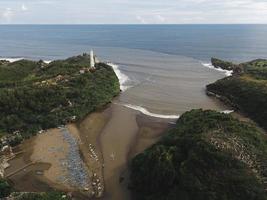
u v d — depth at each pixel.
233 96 107.50
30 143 77.62
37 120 86.19
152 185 54.31
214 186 49.41
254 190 48.34
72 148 74.88
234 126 66.75
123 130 85.00
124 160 69.50
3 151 72.62
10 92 91.38
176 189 51.00
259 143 61.94
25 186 59.97
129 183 60.28
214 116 74.50
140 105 106.69
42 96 94.31
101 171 65.44
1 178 58.38
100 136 81.56
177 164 54.81
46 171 65.19
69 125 88.69
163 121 91.00
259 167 52.72
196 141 57.19
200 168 52.03
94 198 56.81
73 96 100.94
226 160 52.59
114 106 105.75
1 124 80.50
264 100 93.38
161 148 59.38
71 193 57.62
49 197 53.78
